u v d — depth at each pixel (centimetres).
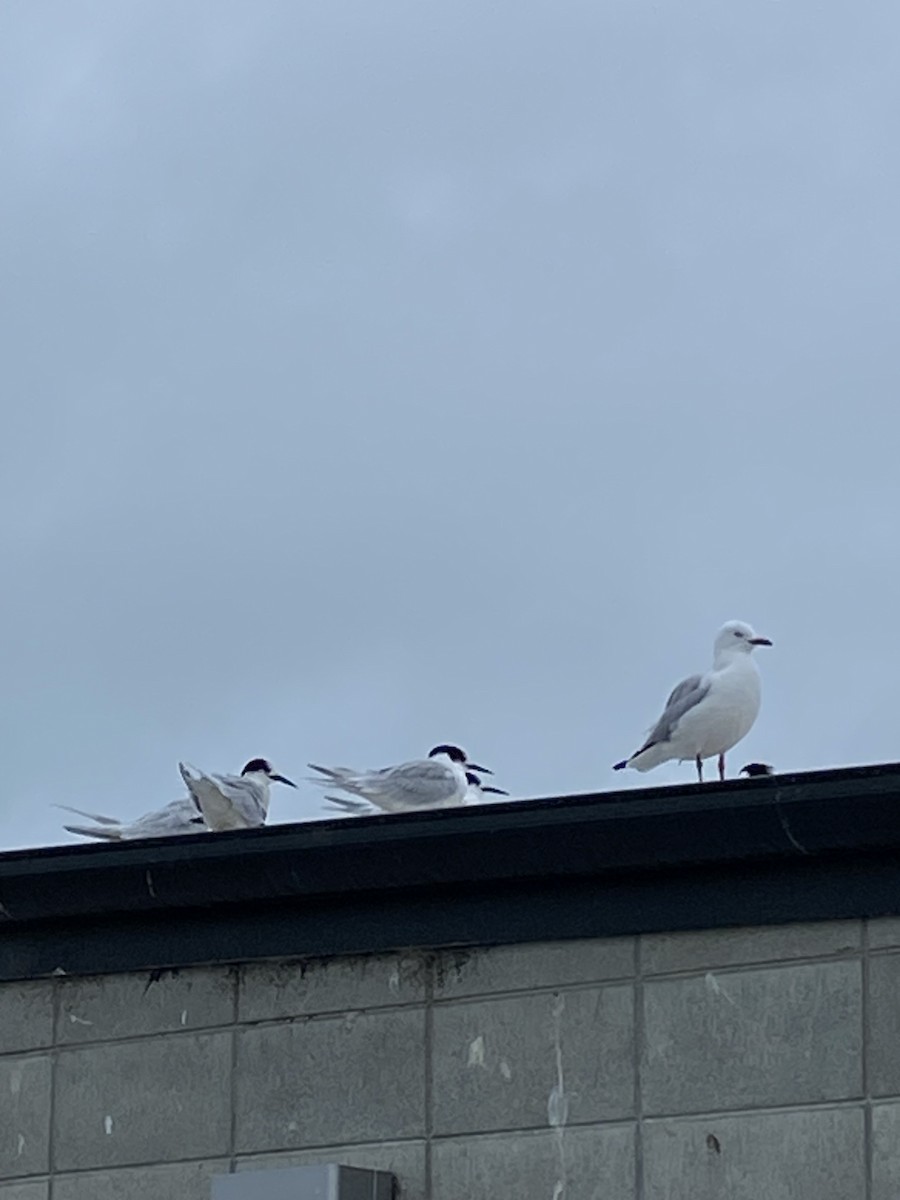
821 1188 434
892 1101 432
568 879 462
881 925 439
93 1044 501
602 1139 453
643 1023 454
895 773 433
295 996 486
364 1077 476
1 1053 508
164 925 498
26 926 508
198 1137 488
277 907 488
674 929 454
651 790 452
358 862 473
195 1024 493
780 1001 444
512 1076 463
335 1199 459
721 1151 443
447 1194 464
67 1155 498
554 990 463
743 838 444
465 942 471
